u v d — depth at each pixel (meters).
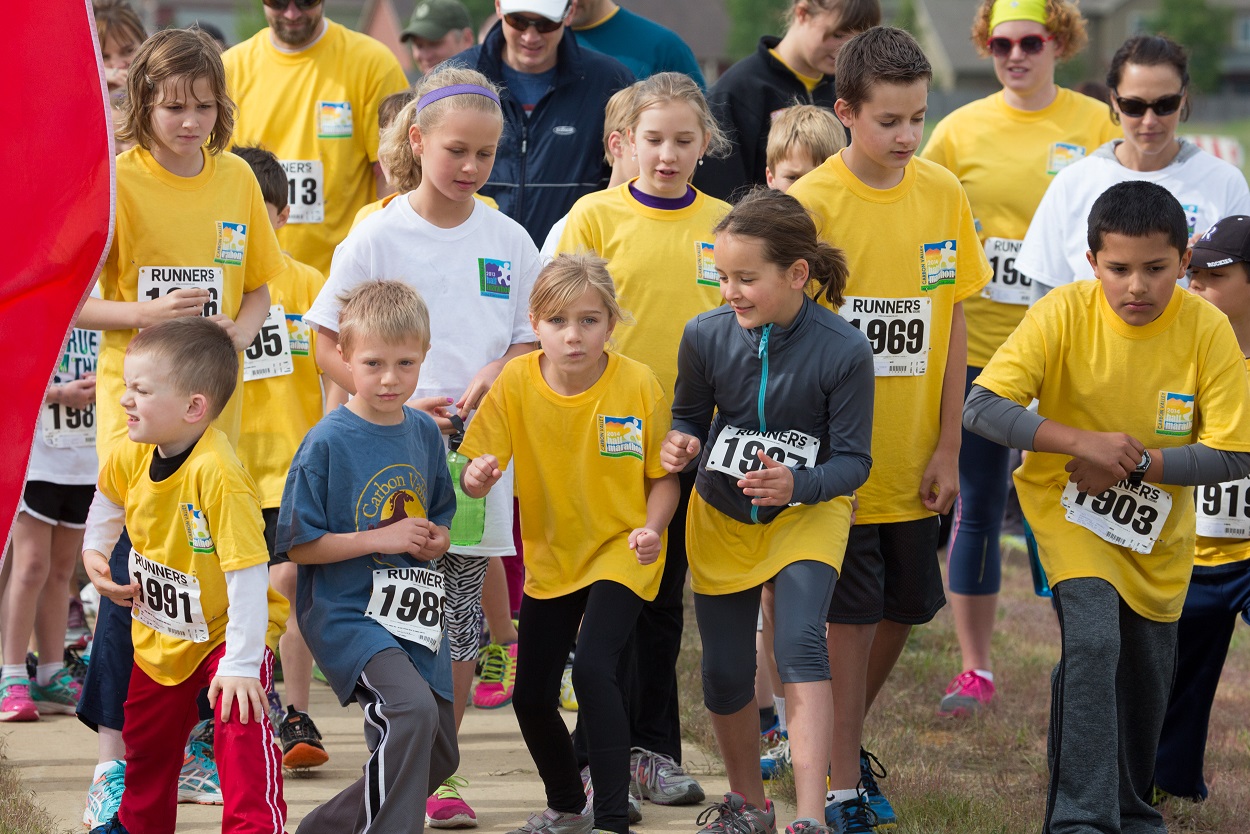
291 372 20.80
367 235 17.41
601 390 15.87
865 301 16.92
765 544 15.75
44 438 20.14
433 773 15.05
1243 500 17.22
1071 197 22.06
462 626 16.97
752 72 23.97
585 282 15.37
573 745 17.48
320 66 25.38
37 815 15.81
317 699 21.47
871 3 23.16
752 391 15.77
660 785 17.42
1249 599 17.27
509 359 17.55
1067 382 16.14
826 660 15.08
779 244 15.17
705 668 15.93
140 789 14.95
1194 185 22.02
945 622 27.55
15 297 13.83
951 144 24.70
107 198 13.96
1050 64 24.31
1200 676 17.80
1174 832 17.31
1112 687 15.22
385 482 14.80
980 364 23.89
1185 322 15.75
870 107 16.33
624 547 15.78
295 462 14.65
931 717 21.73
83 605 26.05
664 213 17.92
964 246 17.69
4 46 13.70
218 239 18.02
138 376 14.18
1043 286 22.28
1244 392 15.52
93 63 13.89
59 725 19.89
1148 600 15.93
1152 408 15.82
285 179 21.42
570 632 15.98
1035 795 18.14
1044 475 16.19
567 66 23.70
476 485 15.55
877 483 16.95
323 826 14.33
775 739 19.23
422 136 17.03
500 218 18.09
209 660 14.70
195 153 17.92
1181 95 21.48
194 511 14.33
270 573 18.94
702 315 16.19
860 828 16.19
